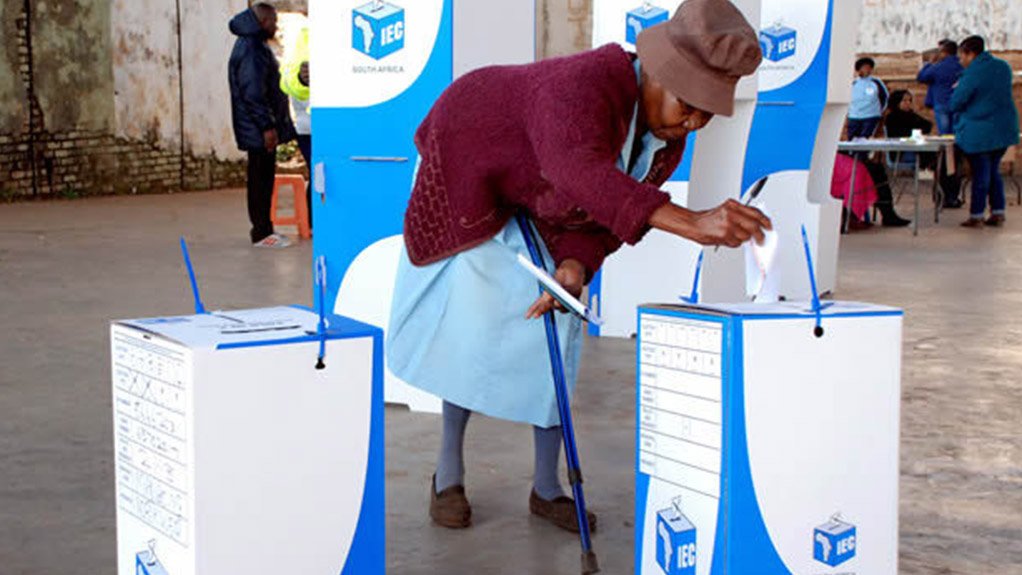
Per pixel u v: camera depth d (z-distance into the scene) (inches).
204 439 71.9
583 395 177.8
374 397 78.2
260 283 278.8
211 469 72.4
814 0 258.8
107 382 180.9
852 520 84.0
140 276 287.9
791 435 81.0
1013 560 113.1
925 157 511.2
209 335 74.5
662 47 88.3
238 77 340.8
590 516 119.8
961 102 416.8
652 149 95.6
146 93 575.2
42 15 521.3
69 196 540.7
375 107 166.4
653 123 93.4
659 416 85.7
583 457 145.9
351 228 169.6
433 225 110.0
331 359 76.0
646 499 87.9
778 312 80.4
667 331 84.1
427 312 115.8
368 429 78.2
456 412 120.8
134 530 80.4
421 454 146.6
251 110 341.4
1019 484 136.6
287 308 87.3
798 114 261.4
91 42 545.6
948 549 115.8
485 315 112.6
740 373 78.8
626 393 179.5
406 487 133.5
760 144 265.3
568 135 88.4
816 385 81.4
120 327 79.2
